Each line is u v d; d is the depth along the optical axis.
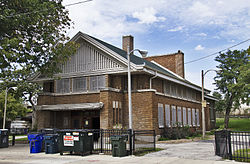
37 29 20.77
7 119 45.22
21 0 18.50
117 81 23.77
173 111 27.83
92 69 24.19
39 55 20.92
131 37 32.97
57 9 21.33
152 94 22.56
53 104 25.44
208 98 40.41
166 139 23.59
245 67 39.66
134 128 22.67
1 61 17.84
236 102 48.03
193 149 16.23
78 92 24.45
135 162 11.52
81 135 13.78
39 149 15.76
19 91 34.38
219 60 48.47
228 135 11.75
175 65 37.00
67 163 11.55
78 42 25.12
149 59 39.09
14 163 11.79
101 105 21.44
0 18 16.83
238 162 10.95
